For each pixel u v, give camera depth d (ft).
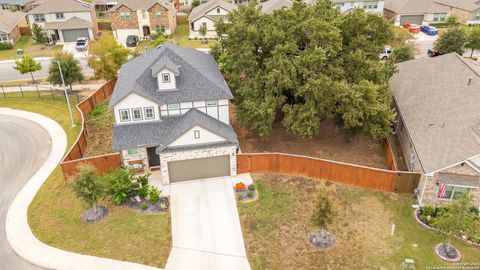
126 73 119.85
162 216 87.97
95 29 240.73
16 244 80.33
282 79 102.12
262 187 97.45
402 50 162.20
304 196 94.02
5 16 233.55
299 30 110.11
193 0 301.22
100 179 87.51
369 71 105.50
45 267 74.84
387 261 75.00
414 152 98.22
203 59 128.06
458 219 72.49
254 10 120.98
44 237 82.02
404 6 253.85
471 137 84.12
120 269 73.87
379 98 101.86
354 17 110.22
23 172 105.50
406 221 85.30
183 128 96.48
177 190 96.63
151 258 76.54
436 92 110.22
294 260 75.87
